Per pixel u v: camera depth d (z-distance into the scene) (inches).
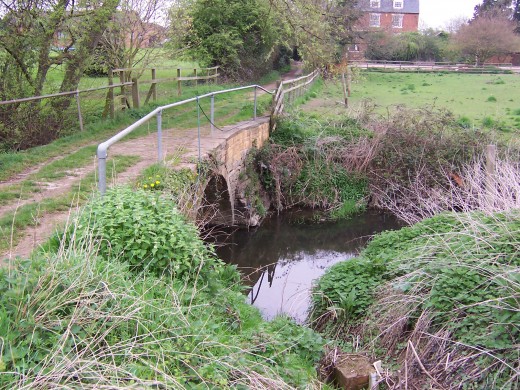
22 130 424.8
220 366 151.0
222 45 957.8
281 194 569.6
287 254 454.6
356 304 265.7
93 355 132.2
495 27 1923.0
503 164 386.3
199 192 322.7
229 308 203.5
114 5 501.7
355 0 1268.5
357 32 1418.6
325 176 576.4
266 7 748.6
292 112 682.2
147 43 700.0
